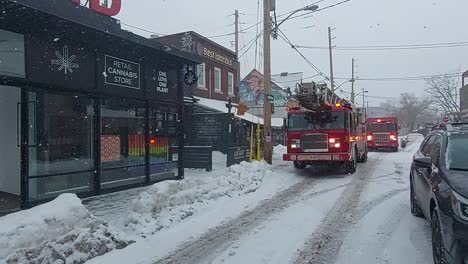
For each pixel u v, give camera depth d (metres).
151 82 12.29
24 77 8.52
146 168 12.16
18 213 5.90
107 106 10.90
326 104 14.61
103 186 10.73
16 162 9.93
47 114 9.38
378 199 10.22
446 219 4.77
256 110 39.50
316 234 7.13
